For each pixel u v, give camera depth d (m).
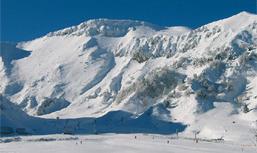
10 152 191.75
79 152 192.12
